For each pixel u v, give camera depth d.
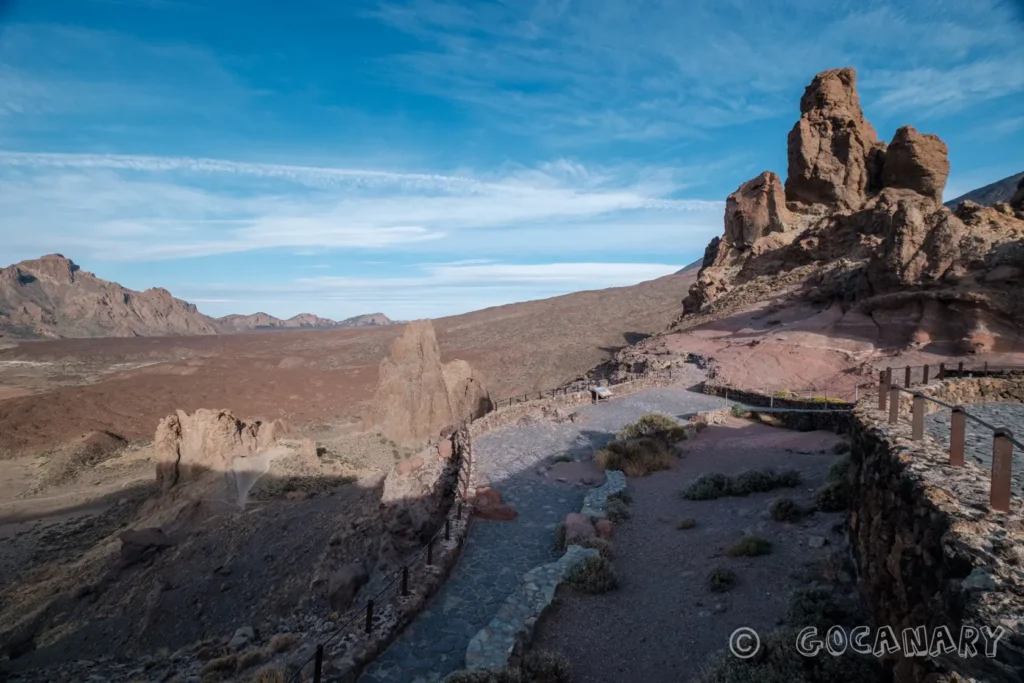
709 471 17.81
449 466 20.95
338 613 16.45
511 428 26.31
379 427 67.62
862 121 65.06
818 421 21.86
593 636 9.64
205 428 45.12
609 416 27.34
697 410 26.91
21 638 27.09
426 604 10.79
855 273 40.84
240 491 41.75
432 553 12.38
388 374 69.62
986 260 31.08
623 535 13.86
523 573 12.20
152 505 42.28
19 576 36.31
